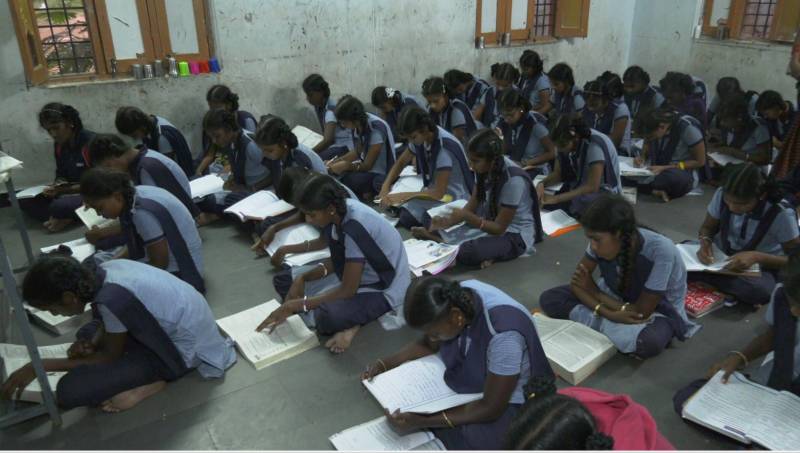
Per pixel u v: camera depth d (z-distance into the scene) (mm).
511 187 3031
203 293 2977
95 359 2080
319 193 2248
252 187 3846
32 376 2064
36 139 4293
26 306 2779
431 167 3562
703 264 2619
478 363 1750
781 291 1874
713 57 5984
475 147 2926
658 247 2186
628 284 2266
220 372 2303
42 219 3959
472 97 5605
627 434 1496
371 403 2158
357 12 5172
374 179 4133
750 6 5633
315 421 2074
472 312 1654
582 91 5125
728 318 2627
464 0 5676
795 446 1686
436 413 1781
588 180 3562
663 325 2287
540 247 3402
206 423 2080
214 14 4602
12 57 4023
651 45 6652
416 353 2117
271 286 3057
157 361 2191
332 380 2289
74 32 4289
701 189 4277
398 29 5426
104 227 3268
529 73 5504
